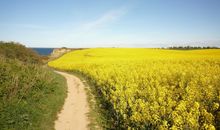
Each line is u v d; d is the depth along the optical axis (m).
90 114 17.11
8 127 12.70
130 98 15.46
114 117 15.65
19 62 27.36
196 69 25.98
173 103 12.77
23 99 16.67
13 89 17.20
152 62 39.91
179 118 10.13
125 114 13.41
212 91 13.97
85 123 15.29
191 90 14.48
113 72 28.89
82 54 88.56
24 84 19.17
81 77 38.97
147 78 22.66
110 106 17.45
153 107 12.25
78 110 18.14
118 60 51.91
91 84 30.12
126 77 23.59
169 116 11.27
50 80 24.72
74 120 15.83
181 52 75.38
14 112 14.04
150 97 14.79
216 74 21.09
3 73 19.92
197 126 9.72
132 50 89.38
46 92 20.94
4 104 14.59
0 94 15.91
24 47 43.81
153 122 11.37
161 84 19.33
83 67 44.59
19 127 13.05
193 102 12.59
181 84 17.50
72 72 48.81
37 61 44.72
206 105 12.31
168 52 76.88
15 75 20.28
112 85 21.47
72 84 30.91
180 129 9.87
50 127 14.34
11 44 41.84
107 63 45.47
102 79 25.52
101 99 20.97
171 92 15.61
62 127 14.55
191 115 10.17
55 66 64.75
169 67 29.33
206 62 33.50
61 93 23.22
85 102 20.66
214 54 60.94
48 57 98.56
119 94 17.02
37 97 18.12
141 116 12.23
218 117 10.70
